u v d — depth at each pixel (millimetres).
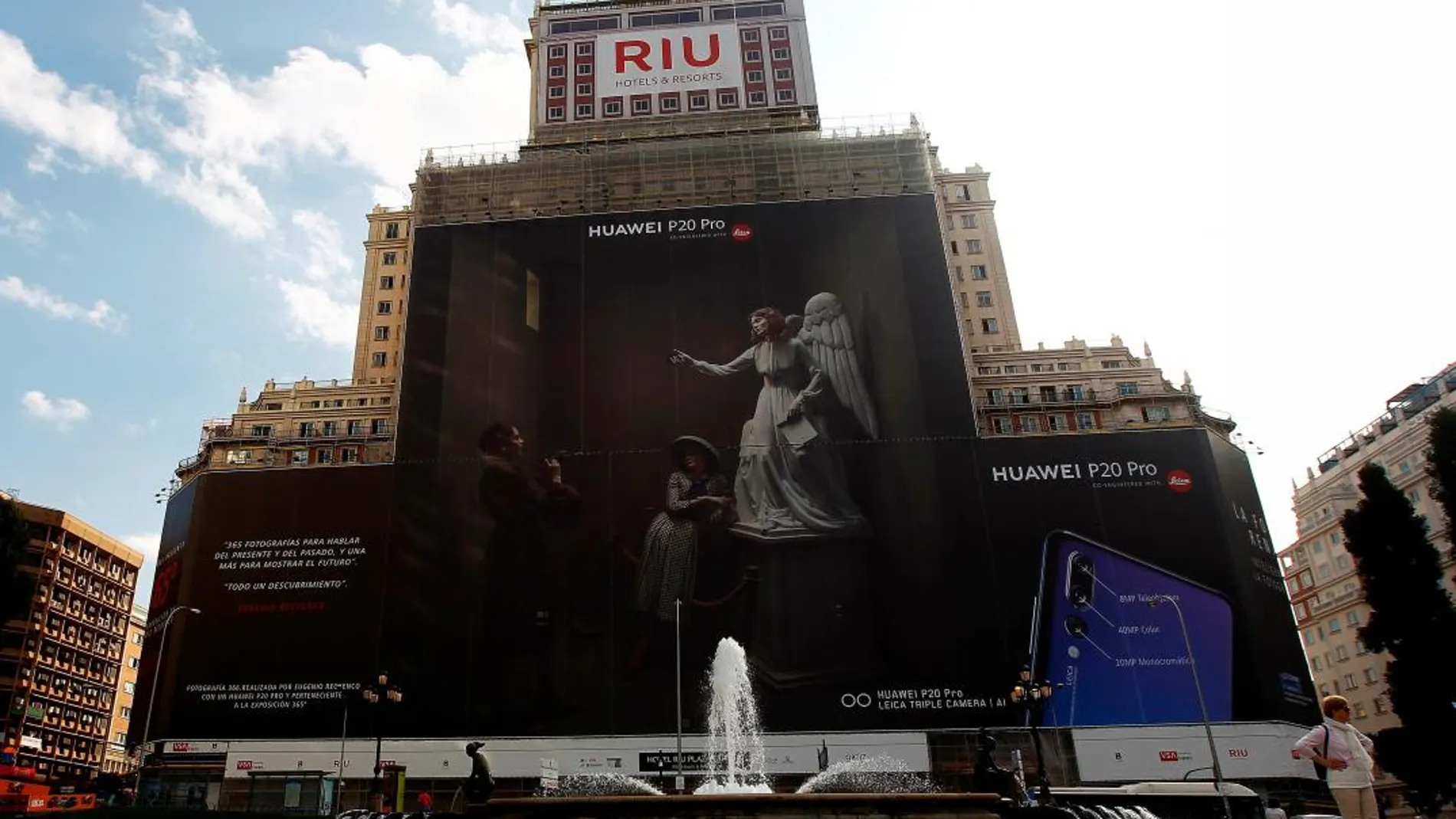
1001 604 51594
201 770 50281
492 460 55719
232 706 51500
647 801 16156
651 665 51031
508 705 50594
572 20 80688
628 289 59531
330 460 67125
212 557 54875
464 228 61375
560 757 49250
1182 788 27969
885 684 50094
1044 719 49406
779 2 80312
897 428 55750
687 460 55344
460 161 70875
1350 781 10328
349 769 49781
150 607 58219
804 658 50781
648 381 57312
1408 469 79250
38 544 85312
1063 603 51625
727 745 49250
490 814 16250
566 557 53562
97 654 93688
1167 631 51031
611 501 54656
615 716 50031
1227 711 49562
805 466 54969
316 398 73312
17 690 80125
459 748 49812
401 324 77562
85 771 91000
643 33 79250
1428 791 45938
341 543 54656
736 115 75938
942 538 53094
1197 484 54062
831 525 53594
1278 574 56500
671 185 66688
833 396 56562
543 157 67812
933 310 58219
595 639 51750
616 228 60938
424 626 52438
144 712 54562
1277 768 48562
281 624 53188
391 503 55188
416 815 22641
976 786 21484
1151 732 49188
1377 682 83688
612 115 76625
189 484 58406
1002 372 71000
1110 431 60500
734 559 53125
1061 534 53062
